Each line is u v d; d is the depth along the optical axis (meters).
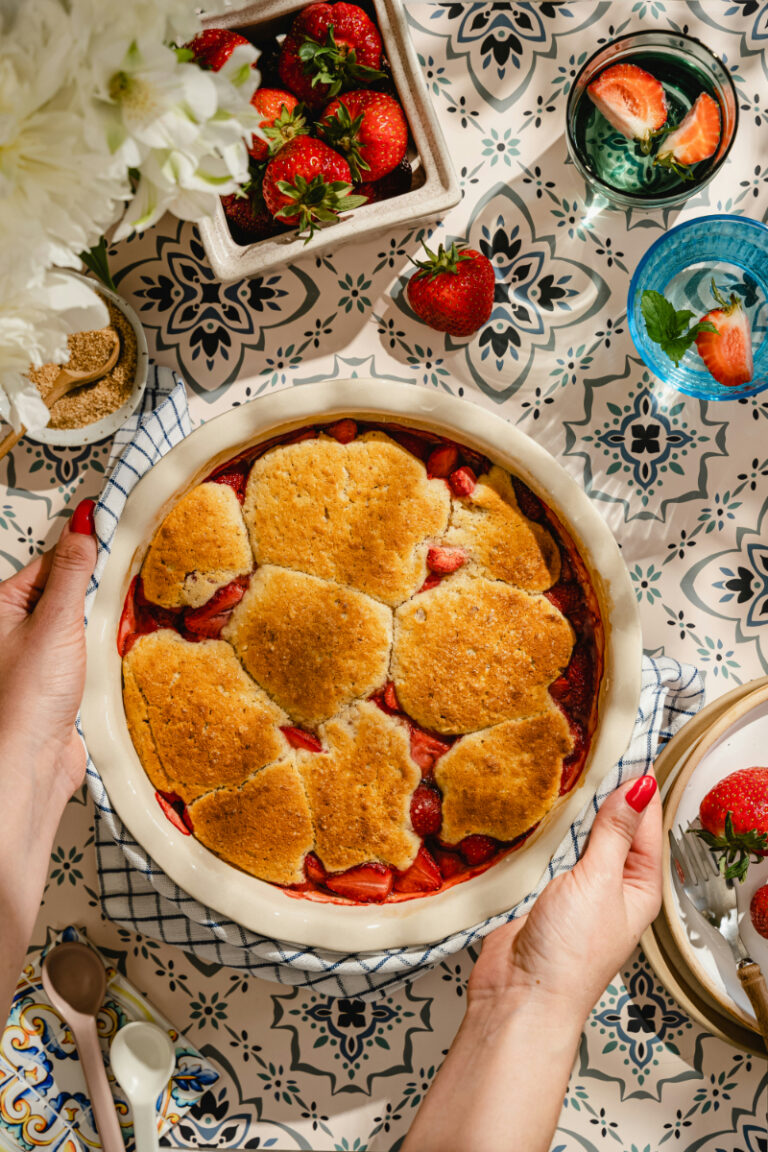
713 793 0.77
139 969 0.80
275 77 0.76
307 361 0.80
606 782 0.78
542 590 0.75
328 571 0.75
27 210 0.48
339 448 0.75
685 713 0.80
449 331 0.79
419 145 0.74
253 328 0.80
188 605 0.75
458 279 0.76
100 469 0.80
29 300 0.51
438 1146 0.68
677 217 0.81
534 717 0.75
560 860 0.78
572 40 0.81
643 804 0.73
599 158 0.80
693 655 0.81
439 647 0.75
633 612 0.73
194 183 0.51
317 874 0.75
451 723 0.75
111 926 0.80
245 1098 0.80
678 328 0.75
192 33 0.51
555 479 0.73
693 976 0.79
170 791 0.75
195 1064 0.79
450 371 0.81
